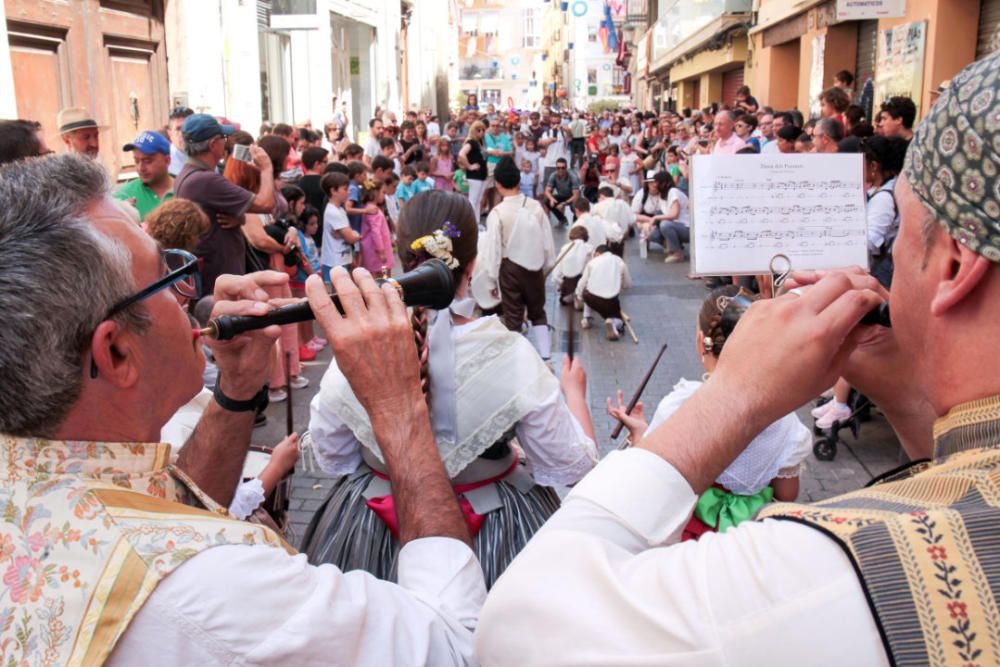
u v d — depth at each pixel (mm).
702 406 951
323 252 8742
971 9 10055
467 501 2098
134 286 1146
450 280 1497
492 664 903
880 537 730
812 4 14578
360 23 20797
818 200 1863
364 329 1391
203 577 1007
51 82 8531
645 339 8281
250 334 1520
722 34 21609
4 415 1066
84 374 1095
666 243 12758
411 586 1336
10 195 1094
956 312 843
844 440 5586
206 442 1586
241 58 13062
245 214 6020
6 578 1014
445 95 33781
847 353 1016
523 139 20359
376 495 2141
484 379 2074
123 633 970
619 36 54656
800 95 16109
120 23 9711
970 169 783
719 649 742
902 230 915
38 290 1042
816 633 715
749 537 798
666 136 19250
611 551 870
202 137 5527
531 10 80625
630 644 792
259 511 2287
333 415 2199
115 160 9680
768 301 1001
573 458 2160
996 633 679
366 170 9727
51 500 1049
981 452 798
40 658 977
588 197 16703
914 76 10734
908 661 685
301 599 1067
